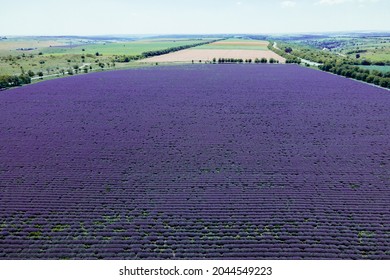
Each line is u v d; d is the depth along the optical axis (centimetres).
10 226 2473
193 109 5725
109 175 3266
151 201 2803
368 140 4203
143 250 2252
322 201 2795
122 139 4275
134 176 3247
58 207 2712
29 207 2711
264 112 5519
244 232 2419
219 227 2473
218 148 3966
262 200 2803
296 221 2542
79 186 3042
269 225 2489
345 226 2477
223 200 2808
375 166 3450
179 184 3084
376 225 2483
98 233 2398
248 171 3350
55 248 2252
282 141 4191
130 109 5734
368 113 5406
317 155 3747
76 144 4100
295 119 5125
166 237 2378
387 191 2947
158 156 3731
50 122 4991
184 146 4031
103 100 6378
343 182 3116
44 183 3098
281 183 3098
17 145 4056
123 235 2397
